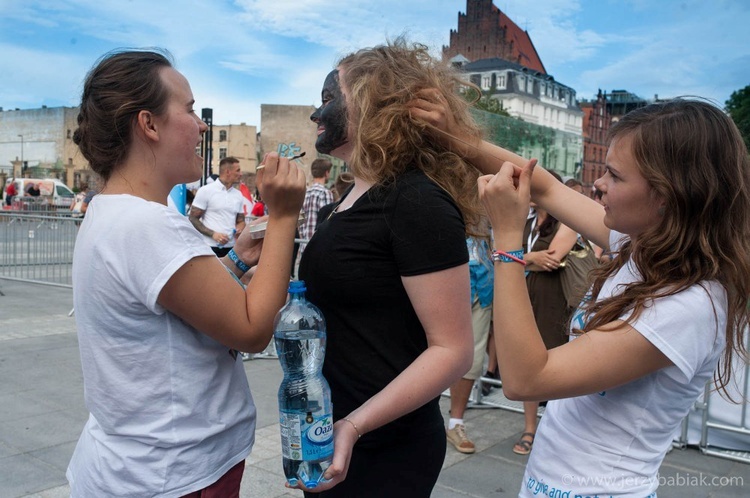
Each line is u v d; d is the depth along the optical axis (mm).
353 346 1497
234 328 1377
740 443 3859
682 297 1254
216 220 7305
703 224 1264
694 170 1252
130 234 1314
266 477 3281
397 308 1472
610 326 1276
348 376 1507
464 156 1607
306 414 1283
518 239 1314
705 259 1267
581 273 3822
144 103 1396
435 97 1504
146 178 1441
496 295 1317
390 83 1478
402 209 1407
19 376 4727
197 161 1524
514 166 1338
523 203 1312
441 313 1378
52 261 8859
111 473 1397
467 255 1431
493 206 1324
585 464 1374
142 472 1378
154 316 1356
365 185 1586
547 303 3922
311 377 1333
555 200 1814
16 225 8906
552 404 1534
